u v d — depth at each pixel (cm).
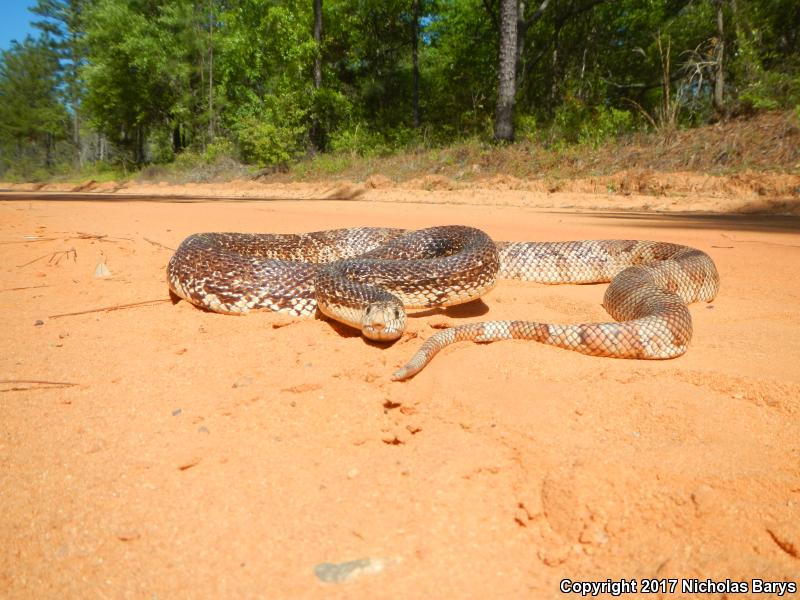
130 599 22
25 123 899
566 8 395
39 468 30
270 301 55
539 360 41
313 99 427
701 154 232
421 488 27
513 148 296
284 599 21
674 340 44
